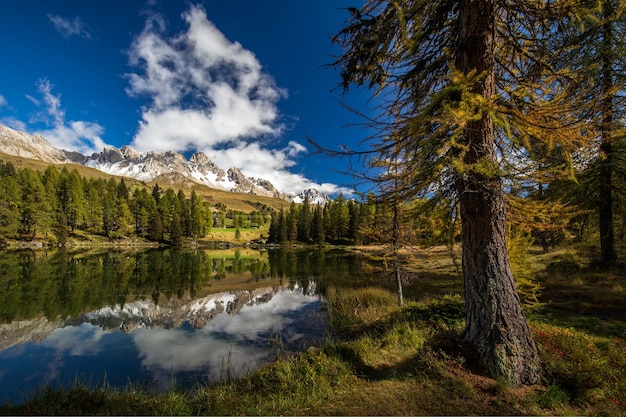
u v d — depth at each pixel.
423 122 3.67
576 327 7.52
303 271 32.56
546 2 4.47
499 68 5.54
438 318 8.08
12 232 58.38
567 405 3.94
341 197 76.56
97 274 28.81
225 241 100.56
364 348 6.69
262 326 13.84
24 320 15.12
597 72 8.53
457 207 5.53
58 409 4.86
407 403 4.14
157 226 86.25
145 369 9.36
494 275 4.75
